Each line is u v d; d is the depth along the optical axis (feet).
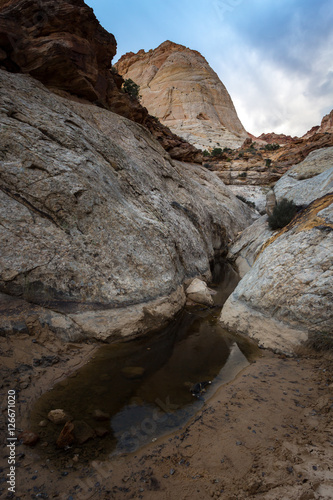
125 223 26.94
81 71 44.27
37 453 9.97
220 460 9.77
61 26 42.88
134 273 24.21
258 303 22.94
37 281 19.26
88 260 22.08
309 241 24.32
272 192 55.01
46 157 24.85
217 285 39.50
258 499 7.86
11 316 17.30
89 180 26.35
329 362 16.75
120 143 45.03
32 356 15.64
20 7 40.60
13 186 22.34
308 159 58.18
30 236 20.76
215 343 21.13
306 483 8.14
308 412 12.11
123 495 8.51
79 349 17.66
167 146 87.51
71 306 19.49
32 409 12.23
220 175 161.07
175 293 27.32
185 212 44.91
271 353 19.10
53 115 31.14
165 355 18.78
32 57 40.50
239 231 79.30
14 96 29.25
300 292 20.27
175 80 433.48
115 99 56.85
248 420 11.93
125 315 20.85
